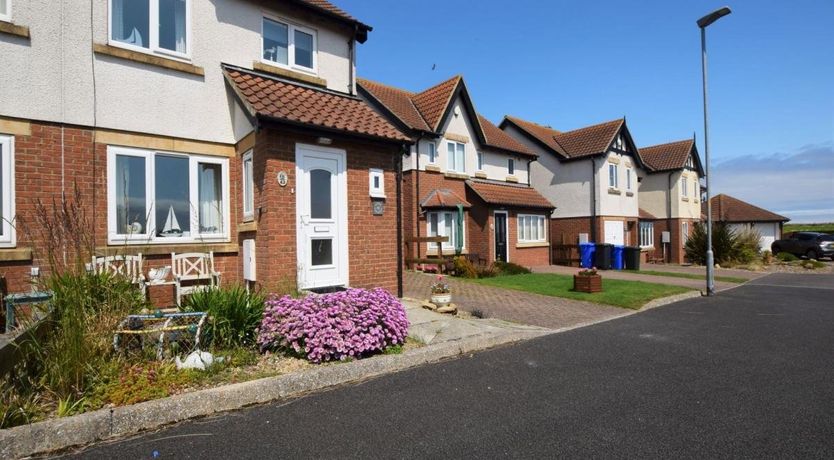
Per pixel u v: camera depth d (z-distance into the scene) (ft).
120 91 24.26
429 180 59.21
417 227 56.90
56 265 17.98
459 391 15.78
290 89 29.35
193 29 26.84
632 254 70.69
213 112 27.55
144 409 12.67
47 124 22.11
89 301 15.97
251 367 16.78
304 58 32.22
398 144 30.48
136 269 22.58
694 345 22.86
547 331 25.84
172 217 26.02
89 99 23.31
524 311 32.07
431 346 20.17
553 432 12.59
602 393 15.71
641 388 16.26
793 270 76.18
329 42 33.32
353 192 28.71
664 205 98.17
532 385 16.47
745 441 12.10
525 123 90.94
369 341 18.39
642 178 100.83
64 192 22.44
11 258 20.75
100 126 23.57
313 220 26.50
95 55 23.56
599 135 83.30
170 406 13.04
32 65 21.79
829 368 18.90
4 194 21.01
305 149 26.30
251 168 26.58
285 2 30.22
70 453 11.20
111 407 12.76
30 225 21.38
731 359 20.26
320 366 17.02
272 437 12.14
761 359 20.29
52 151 22.21
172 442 11.82
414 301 30.99
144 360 16.02
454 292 40.75
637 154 88.94
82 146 23.04
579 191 81.35
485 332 23.35
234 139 28.35
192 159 26.66
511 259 67.77
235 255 28.09
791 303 38.60
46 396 13.53
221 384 14.94
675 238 96.37
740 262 81.30
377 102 58.85
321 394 15.39
